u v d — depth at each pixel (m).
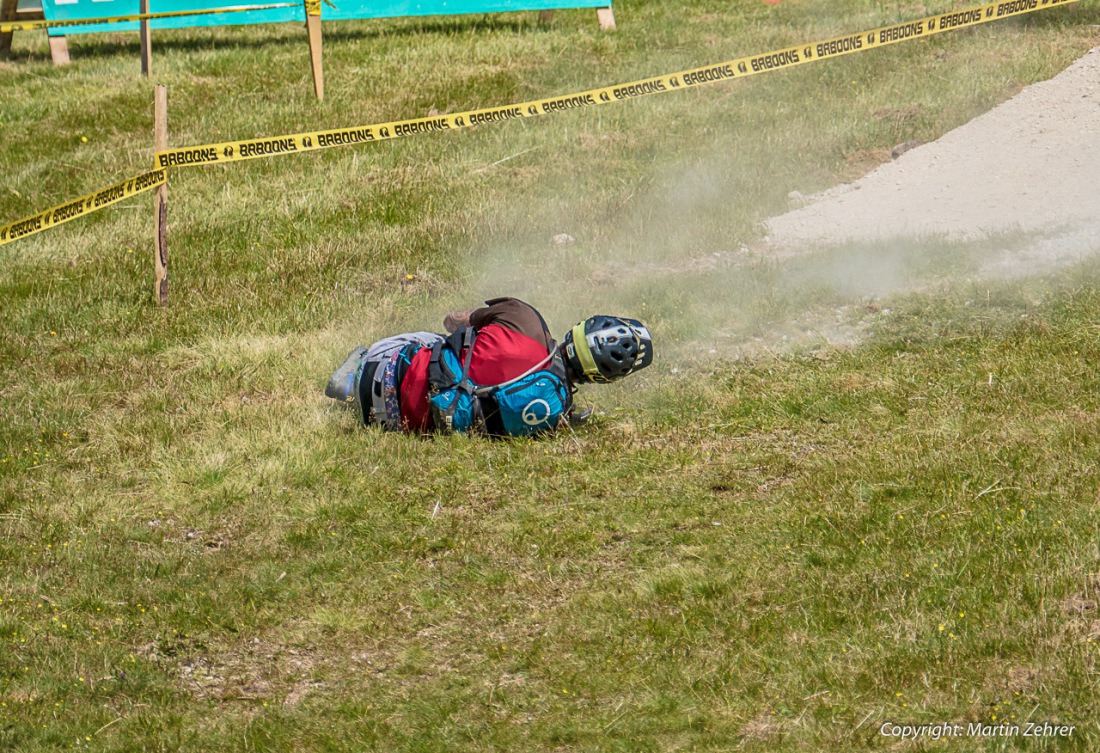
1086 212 33.53
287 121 51.72
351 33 67.94
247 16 66.75
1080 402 23.28
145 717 16.22
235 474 23.20
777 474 21.91
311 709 16.36
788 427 23.73
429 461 23.06
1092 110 41.06
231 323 32.31
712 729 15.43
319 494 22.12
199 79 59.22
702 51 58.97
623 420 24.48
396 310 32.31
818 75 52.50
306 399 26.75
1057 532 18.75
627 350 23.16
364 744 15.55
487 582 19.11
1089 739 14.46
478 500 21.67
